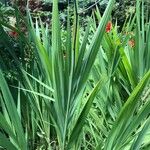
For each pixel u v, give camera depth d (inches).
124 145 55.9
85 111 52.7
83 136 63.1
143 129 53.7
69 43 54.5
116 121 52.7
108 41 74.5
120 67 74.9
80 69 54.7
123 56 70.7
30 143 65.8
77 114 58.1
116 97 71.1
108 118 71.6
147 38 77.7
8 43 69.1
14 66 70.3
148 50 77.1
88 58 54.7
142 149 58.1
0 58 71.7
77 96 55.3
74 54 54.8
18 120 52.3
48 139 63.2
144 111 53.3
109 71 72.0
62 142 56.2
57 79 53.2
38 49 58.1
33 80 68.8
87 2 176.6
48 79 60.6
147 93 69.9
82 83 55.2
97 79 72.8
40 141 65.7
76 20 55.7
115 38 78.2
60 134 56.0
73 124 57.2
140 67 75.9
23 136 52.9
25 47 74.5
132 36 89.1
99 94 70.6
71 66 54.1
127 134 54.5
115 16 179.6
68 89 53.9
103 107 70.2
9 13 116.5
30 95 64.5
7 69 71.3
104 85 70.3
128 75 73.6
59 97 53.9
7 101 52.0
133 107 52.2
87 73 55.0
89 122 65.7
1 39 68.5
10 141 52.3
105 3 185.0
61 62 53.0
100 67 76.5
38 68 69.9
